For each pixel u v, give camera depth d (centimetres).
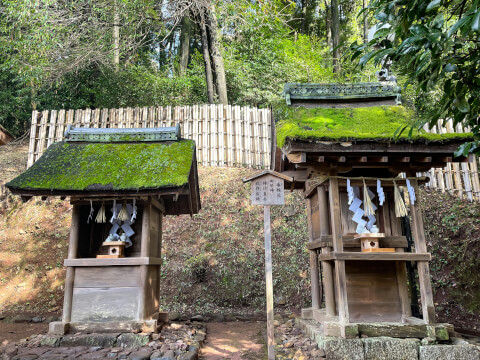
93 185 500
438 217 843
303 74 1381
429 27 261
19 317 686
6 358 419
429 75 285
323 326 462
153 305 581
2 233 934
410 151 454
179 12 1046
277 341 523
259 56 1384
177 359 421
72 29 1087
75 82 1497
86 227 581
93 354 432
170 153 572
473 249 738
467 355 409
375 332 438
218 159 1080
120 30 1273
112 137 614
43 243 899
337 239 466
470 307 664
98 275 522
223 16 1189
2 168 1175
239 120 1101
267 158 1080
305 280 794
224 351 502
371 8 294
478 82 284
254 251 856
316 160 469
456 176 907
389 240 494
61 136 1094
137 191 499
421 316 558
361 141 446
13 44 1095
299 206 968
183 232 918
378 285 499
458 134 451
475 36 294
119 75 1337
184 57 1825
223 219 941
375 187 521
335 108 547
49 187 496
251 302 763
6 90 1525
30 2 977
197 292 782
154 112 1100
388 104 553
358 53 301
